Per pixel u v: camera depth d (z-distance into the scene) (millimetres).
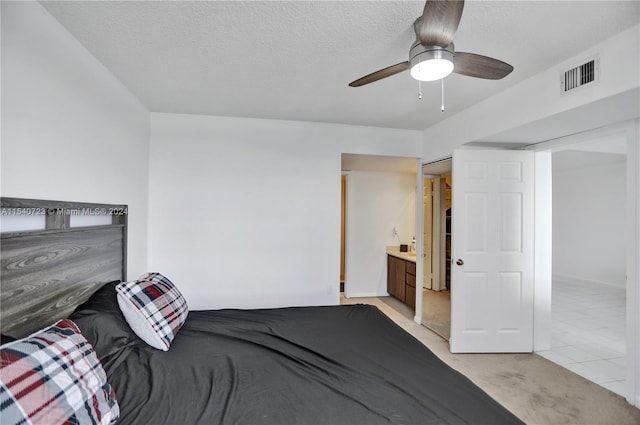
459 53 1529
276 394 1250
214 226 3182
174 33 1725
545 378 2439
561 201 6621
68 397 964
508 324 2906
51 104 1558
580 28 1658
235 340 1789
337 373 1417
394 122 3363
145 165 2934
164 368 1441
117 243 2275
